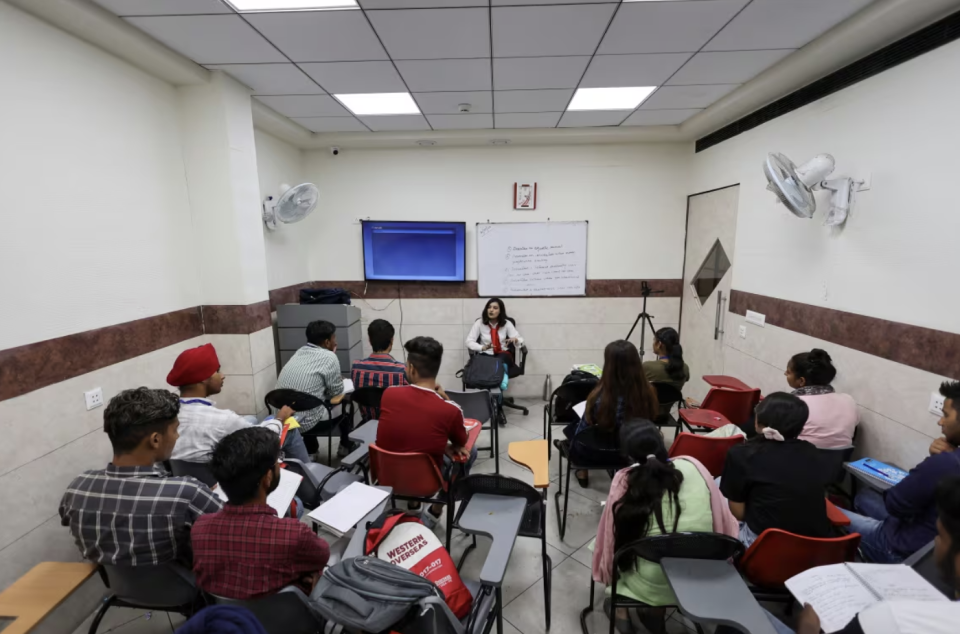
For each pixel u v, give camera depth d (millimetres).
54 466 1870
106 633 1774
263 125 3584
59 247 1910
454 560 2121
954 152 1854
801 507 1522
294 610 1217
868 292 2293
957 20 1831
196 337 2871
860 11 2010
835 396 2281
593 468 2326
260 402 3107
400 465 1916
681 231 4496
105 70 2162
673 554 1398
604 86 2988
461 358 4738
